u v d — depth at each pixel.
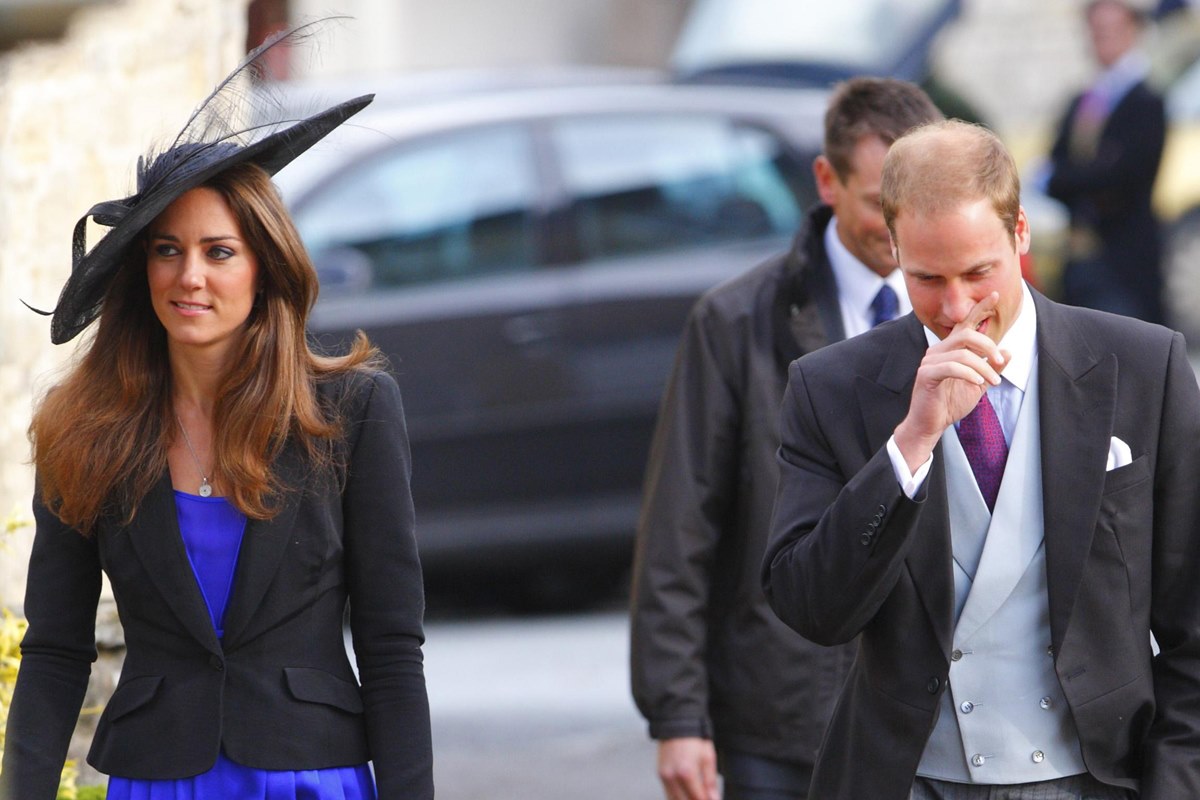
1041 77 54.72
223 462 11.34
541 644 28.45
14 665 14.92
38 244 16.97
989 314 10.78
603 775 22.06
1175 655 11.48
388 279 27.98
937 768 11.59
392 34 47.12
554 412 28.20
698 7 40.56
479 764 22.50
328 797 11.34
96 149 17.06
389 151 28.44
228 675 11.34
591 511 28.39
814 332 15.43
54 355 17.14
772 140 29.83
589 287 28.50
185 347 11.62
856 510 10.82
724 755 15.50
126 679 11.53
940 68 45.62
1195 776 11.21
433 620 30.80
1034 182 40.28
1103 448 11.23
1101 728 11.24
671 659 15.23
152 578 11.38
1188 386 11.47
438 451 27.91
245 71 12.34
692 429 15.46
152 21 17.27
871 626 11.55
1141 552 11.33
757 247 29.27
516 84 29.94
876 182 15.04
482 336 28.05
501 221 28.62
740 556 15.43
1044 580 11.35
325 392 11.70
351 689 11.64
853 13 39.09
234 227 11.43
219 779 11.24
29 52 15.34
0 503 16.92
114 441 11.51
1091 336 11.54
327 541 11.51
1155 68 48.19
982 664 11.42
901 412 11.51
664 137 29.52
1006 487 11.37
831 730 11.91
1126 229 38.41
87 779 16.55
